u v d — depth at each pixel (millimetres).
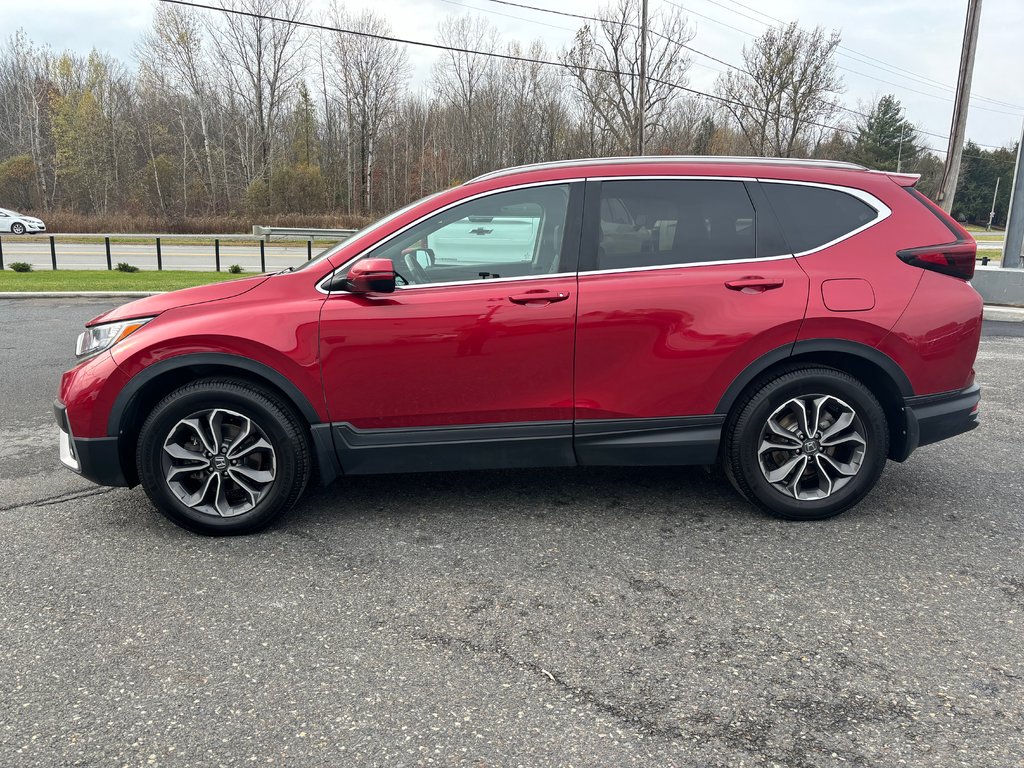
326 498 3797
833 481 3438
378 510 3627
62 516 3551
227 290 3307
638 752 1931
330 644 2451
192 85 49031
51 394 6078
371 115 52719
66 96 49906
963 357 3381
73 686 2219
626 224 3297
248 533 3328
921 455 4539
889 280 3289
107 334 3256
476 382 3238
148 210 48594
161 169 48875
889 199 3396
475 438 3312
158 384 3285
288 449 3236
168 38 47312
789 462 3387
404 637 2496
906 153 72500
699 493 3846
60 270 17812
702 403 3316
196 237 32469
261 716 2082
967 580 2895
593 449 3367
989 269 13047
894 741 1971
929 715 2078
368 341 3162
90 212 48969
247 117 49656
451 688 2215
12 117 54812
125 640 2467
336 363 3172
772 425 3350
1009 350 8562
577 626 2564
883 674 2275
